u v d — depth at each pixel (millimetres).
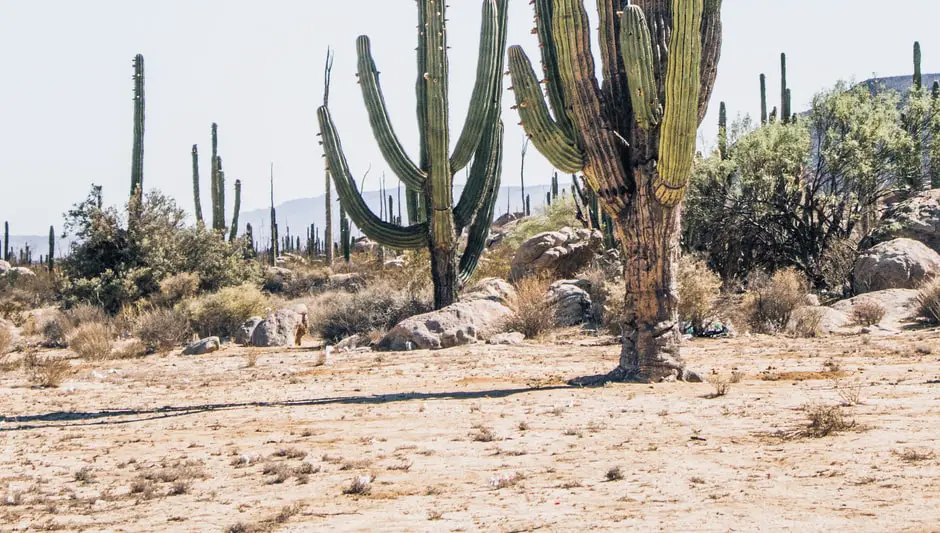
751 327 22312
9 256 94688
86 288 34375
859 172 28109
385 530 6277
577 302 25000
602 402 12023
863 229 29500
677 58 12922
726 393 12227
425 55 25109
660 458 8289
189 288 34094
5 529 6750
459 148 25438
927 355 15828
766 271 29234
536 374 16000
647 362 14016
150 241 36281
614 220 14492
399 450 9359
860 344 18234
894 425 9070
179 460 9352
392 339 22797
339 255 73875
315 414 12203
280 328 26297
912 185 29797
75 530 6664
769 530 5715
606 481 7488
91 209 36188
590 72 13922
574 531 5973
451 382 15375
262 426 11391
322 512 6895
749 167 29672
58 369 18172
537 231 43500
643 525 6023
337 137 25719
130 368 20828
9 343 26984
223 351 24641
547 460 8516
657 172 13633
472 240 27062
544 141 14695
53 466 9312
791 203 29141
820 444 8422
